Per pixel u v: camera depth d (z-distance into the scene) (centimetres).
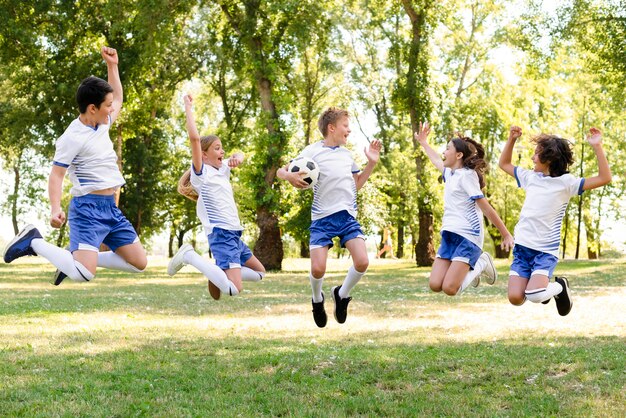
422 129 789
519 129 715
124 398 612
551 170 696
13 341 880
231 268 668
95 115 608
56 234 4684
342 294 702
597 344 867
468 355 802
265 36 2780
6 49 2952
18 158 4472
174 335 948
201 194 686
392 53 3167
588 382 670
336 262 3750
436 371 729
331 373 717
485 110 3453
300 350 834
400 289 1852
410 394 636
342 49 2972
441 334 971
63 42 2959
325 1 2795
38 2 2822
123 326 1031
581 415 561
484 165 746
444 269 737
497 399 617
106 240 626
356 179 703
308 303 1423
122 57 2852
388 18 3362
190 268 3234
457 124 3200
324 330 1010
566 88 4162
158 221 4356
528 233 689
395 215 3847
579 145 4169
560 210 686
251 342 893
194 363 764
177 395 625
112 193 619
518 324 1078
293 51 2823
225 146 3319
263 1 2739
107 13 2712
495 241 4228
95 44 3138
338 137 697
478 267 731
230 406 593
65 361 758
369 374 708
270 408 587
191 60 3031
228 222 683
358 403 602
